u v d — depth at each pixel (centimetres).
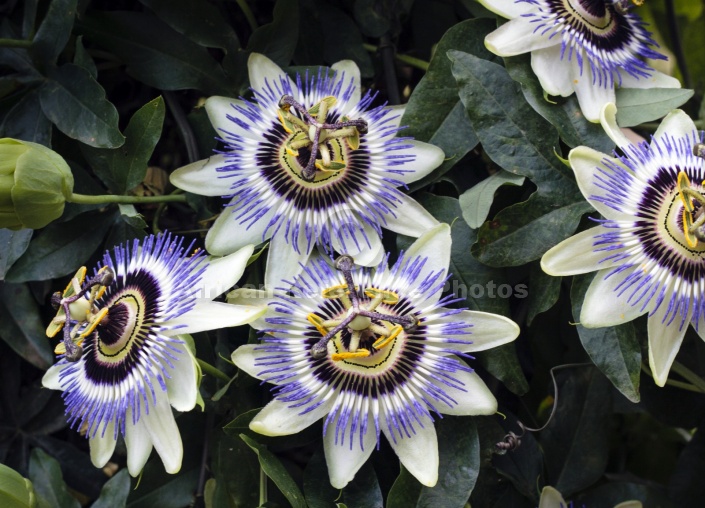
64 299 45
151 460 49
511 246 47
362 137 48
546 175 47
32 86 50
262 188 47
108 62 52
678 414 51
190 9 50
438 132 48
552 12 48
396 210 47
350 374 46
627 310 45
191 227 52
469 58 48
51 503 50
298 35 50
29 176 46
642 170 46
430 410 45
